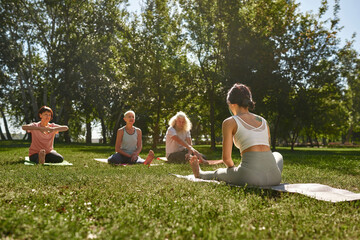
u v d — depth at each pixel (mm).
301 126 23875
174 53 20859
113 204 2939
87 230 2217
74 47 28984
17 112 46188
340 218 2607
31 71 31734
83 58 28219
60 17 28641
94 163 8109
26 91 37812
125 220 2436
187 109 24750
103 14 28203
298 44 21469
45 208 2746
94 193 3453
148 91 21578
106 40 28781
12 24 27766
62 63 28422
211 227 2285
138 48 21359
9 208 2658
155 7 21266
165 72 21469
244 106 4195
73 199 3203
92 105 30422
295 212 2740
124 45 22031
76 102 30969
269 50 20250
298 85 21516
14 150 14539
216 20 21016
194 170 4797
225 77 20328
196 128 47750
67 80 28672
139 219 2457
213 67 22016
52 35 29391
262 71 20141
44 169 6004
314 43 21375
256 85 20109
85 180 4359
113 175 4973
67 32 28750
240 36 20391
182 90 21969
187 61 22141
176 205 2959
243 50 20297
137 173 5441
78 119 46469
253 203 3055
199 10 21047
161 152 16547
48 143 8055
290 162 9406
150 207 2842
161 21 21078
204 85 22219
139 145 8539
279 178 4133
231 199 3137
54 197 3193
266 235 2152
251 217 2588
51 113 8242
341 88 22750
